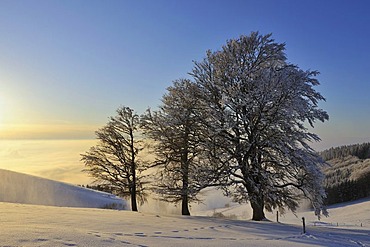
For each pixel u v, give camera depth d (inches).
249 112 886.4
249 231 584.7
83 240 325.7
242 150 890.1
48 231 358.0
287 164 916.6
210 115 929.5
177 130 979.9
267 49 965.2
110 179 1178.0
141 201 1229.7
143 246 331.3
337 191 3777.1
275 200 912.3
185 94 979.3
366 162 4293.8
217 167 922.7
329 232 716.0
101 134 1184.8
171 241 386.0
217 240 430.6
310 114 884.0
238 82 932.6
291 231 653.3
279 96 867.4
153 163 1071.6
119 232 424.5
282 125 890.7
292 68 930.7
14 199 1573.6
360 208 3142.2
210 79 960.9
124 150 1191.6
